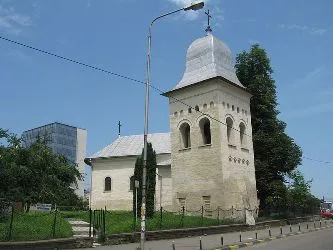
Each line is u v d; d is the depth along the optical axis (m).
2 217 22.73
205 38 41.53
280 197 42.41
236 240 25.48
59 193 41.91
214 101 37.50
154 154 32.97
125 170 47.34
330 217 59.12
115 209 46.50
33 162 37.41
